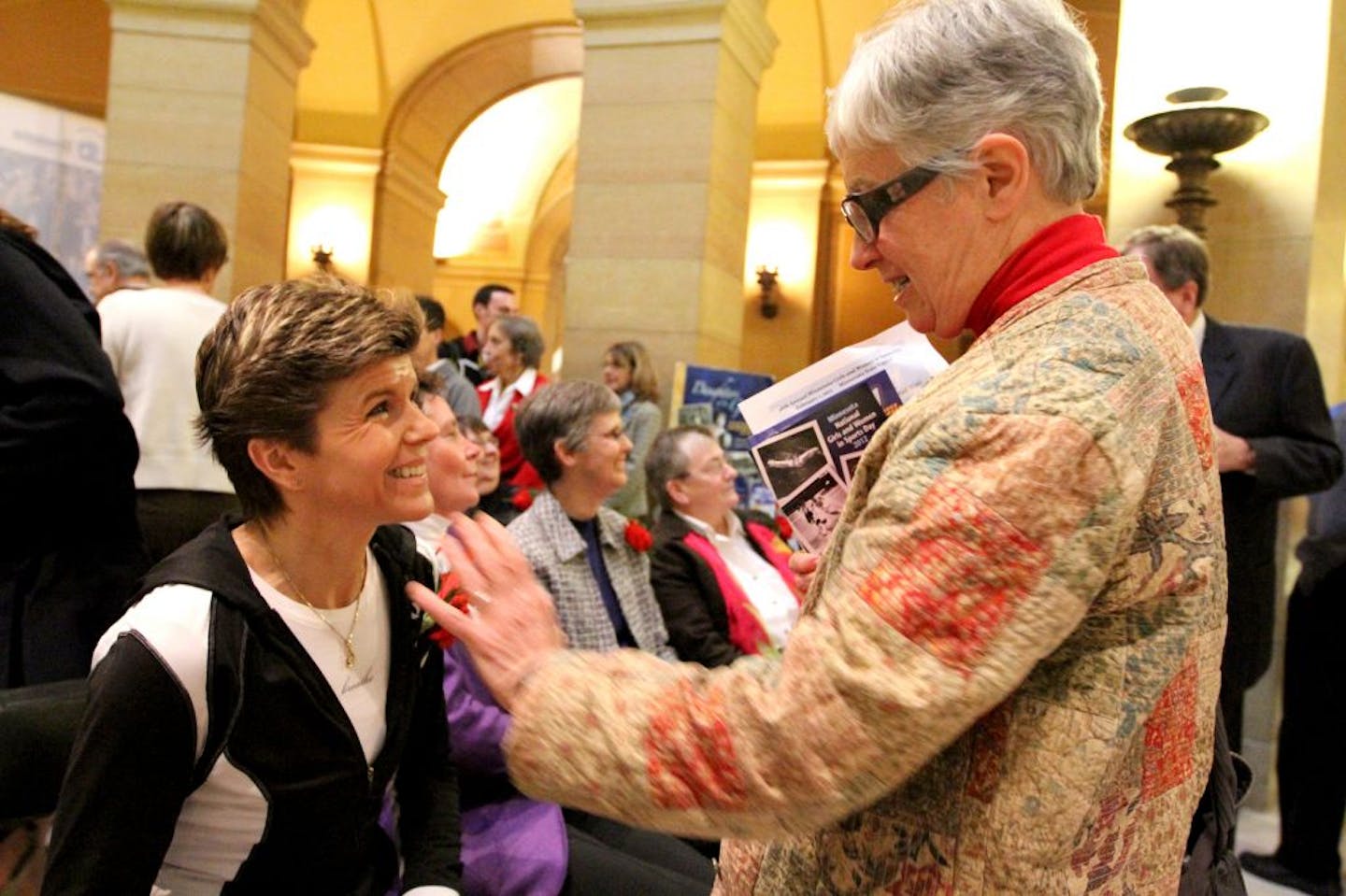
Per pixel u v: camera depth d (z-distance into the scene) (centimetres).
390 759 116
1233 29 367
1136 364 71
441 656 133
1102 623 73
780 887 85
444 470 196
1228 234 369
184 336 283
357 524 107
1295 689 280
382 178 944
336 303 103
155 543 278
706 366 476
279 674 101
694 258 501
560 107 1229
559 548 213
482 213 1395
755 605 264
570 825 199
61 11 815
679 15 501
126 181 556
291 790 103
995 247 81
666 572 246
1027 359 72
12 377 172
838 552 81
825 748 66
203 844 102
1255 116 335
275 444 103
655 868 173
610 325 513
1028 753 72
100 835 94
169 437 280
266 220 590
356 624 113
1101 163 83
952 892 74
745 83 539
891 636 65
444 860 129
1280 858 285
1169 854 78
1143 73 384
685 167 503
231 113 555
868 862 79
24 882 127
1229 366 256
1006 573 65
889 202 82
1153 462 70
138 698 94
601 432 217
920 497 68
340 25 902
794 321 815
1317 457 243
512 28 928
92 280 345
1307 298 355
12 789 127
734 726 68
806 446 117
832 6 767
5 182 567
